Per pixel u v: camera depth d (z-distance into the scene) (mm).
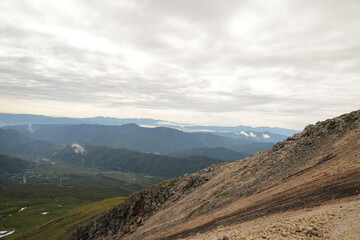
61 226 190750
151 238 62094
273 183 50969
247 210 40312
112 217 119875
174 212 78688
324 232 16453
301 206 28422
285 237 17266
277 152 72562
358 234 14555
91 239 119875
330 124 65000
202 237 32562
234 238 21344
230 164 101125
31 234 197750
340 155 43812
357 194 23641
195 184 97875
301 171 47938
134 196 118250
